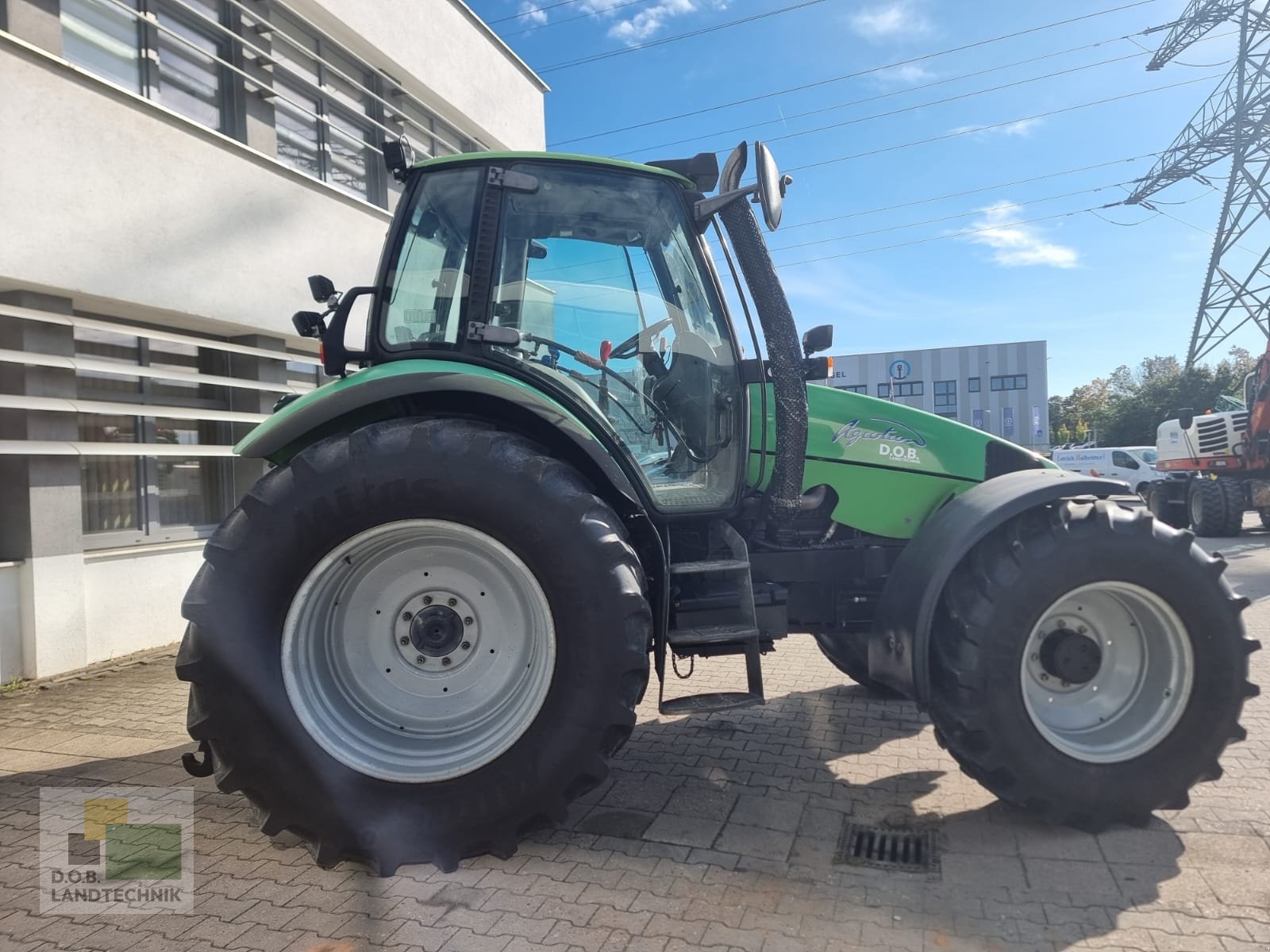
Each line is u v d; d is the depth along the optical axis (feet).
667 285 10.87
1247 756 11.71
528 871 8.71
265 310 21.86
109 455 18.08
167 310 19.02
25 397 16.25
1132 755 9.42
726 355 10.75
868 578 11.67
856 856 8.98
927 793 10.62
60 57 17.24
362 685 9.18
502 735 8.67
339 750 8.52
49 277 16.28
